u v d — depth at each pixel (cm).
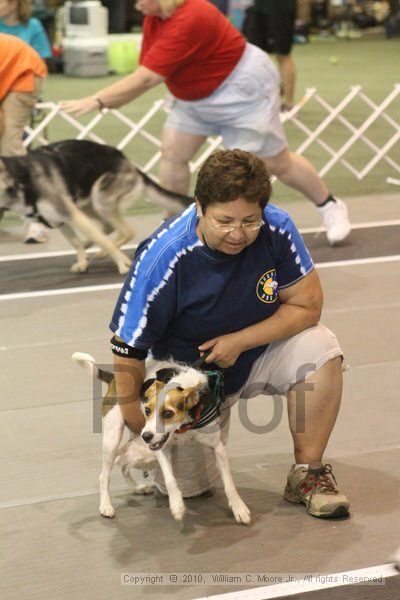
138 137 1969
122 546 543
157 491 605
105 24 2878
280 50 1908
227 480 555
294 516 573
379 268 1112
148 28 1084
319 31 4194
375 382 780
